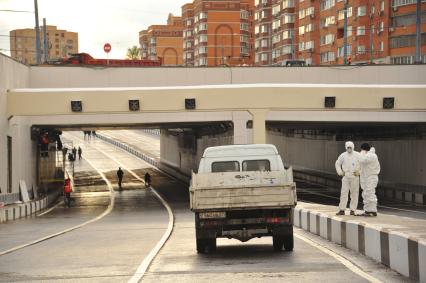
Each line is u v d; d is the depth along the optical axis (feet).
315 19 404.98
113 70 169.89
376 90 160.35
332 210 87.45
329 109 161.58
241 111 161.58
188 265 49.29
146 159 388.98
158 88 160.04
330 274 42.24
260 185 55.36
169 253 59.16
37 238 83.41
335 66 171.53
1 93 147.02
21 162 159.12
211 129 217.56
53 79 170.40
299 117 161.99
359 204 164.86
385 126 200.44
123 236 81.41
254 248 63.41
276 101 161.17
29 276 44.83
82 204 186.70
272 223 55.88
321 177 241.96
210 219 55.98
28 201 157.99
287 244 57.67
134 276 43.16
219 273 43.98
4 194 142.51
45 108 158.10
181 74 170.09
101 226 105.09
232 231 56.29
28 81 169.68
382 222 61.21
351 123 173.88
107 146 480.23
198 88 160.86
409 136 191.31
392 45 335.47
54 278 43.39
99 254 58.44
